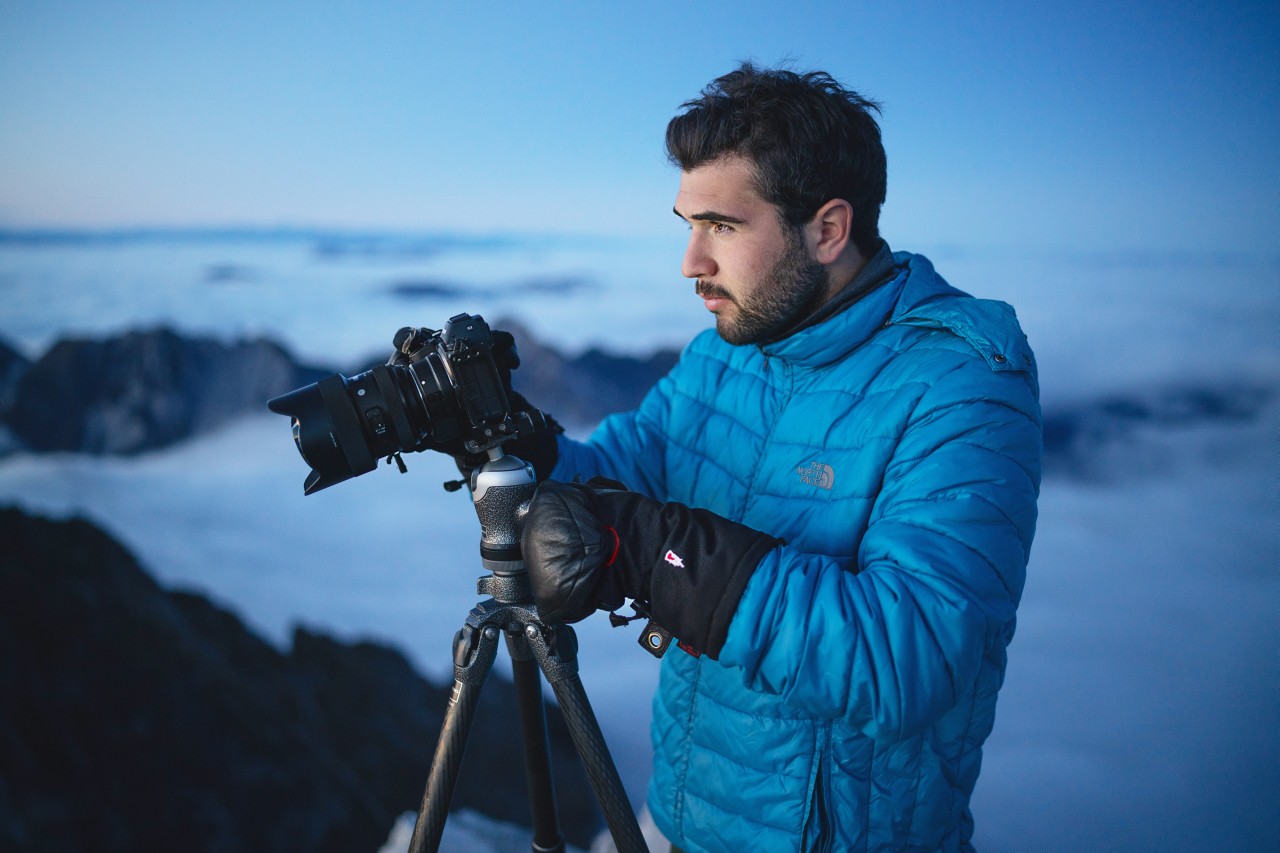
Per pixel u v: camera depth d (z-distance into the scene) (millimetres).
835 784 786
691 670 894
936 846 813
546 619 647
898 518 674
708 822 870
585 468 986
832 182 750
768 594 598
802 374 878
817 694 600
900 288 843
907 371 780
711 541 620
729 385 971
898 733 599
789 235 766
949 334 785
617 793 708
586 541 620
